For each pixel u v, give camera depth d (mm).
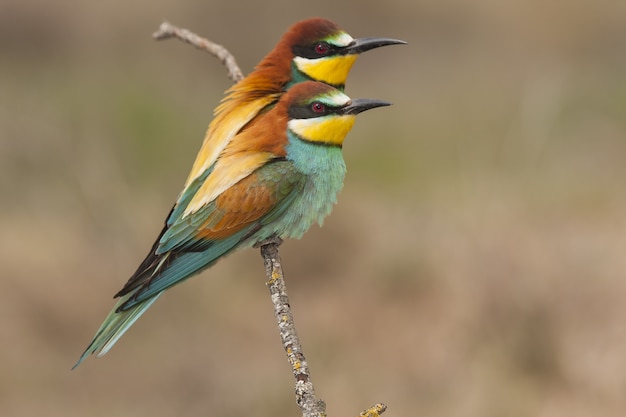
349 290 13438
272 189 7652
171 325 12383
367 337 12547
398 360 11969
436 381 11438
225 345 12312
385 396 11195
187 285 12859
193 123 17219
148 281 7547
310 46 8672
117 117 16750
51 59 20594
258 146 7699
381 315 12883
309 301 13453
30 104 17250
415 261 13242
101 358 12008
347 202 14555
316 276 13852
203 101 18594
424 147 17344
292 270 13852
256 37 21844
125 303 7488
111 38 21453
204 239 7742
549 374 11594
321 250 13859
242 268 13531
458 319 12266
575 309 12008
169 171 16031
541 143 15711
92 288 12969
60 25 21547
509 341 11781
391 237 13781
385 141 17594
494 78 19781
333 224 13953
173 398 11539
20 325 12531
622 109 17547
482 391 11211
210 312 12711
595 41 20953
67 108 16875
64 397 11648
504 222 13461
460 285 12508
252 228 7738
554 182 15188
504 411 11008
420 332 12406
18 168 15398
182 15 21812
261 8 22047
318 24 8727
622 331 11594
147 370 11867
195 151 16672
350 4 22156
